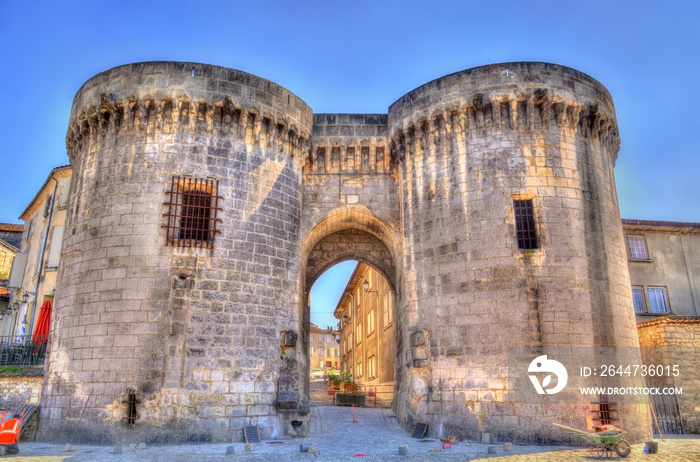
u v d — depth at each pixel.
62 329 21.22
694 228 35.91
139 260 20.92
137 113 22.67
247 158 23.36
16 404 23.25
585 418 19.50
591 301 20.95
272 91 24.34
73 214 23.06
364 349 52.38
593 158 23.31
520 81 22.97
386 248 29.78
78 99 24.45
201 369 20.25
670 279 35.25
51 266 34.09
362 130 26.58
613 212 23.39
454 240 22.45
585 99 23.25
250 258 22.36
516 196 22.08
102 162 22.66
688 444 20.23
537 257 21.17
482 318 21.03
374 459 15.96
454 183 23.09
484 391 20.25
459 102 23.42
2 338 32.34
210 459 15.92
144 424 19.19
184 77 22.81
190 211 22.03
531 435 19.36
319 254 29.62
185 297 20.77
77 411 19.67
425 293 22.84
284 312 22.89
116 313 20.39
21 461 15.37
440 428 20.84
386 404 34.88
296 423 21.47
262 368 21.42
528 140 22.64
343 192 26.14
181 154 22.33
